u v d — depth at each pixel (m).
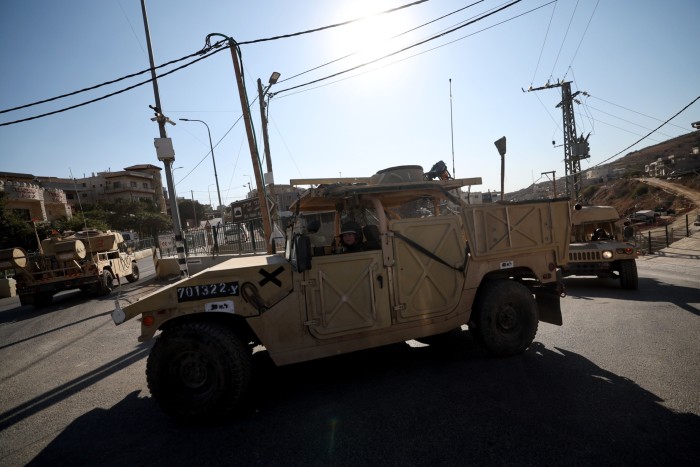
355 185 3.97
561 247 4.64
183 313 3.47
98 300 12.52
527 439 2.66
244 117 10.53
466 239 4.25
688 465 2.28
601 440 2.59
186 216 69.12
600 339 4.75
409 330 3.98
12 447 3.27
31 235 26.88
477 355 4.42
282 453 2.76
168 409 3.31
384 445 2.73
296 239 3.57
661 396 3.15
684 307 6.15
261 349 5.32
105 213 46.44
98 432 3.39
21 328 9.25
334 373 4.22
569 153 25.53
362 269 3.81
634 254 7.94
